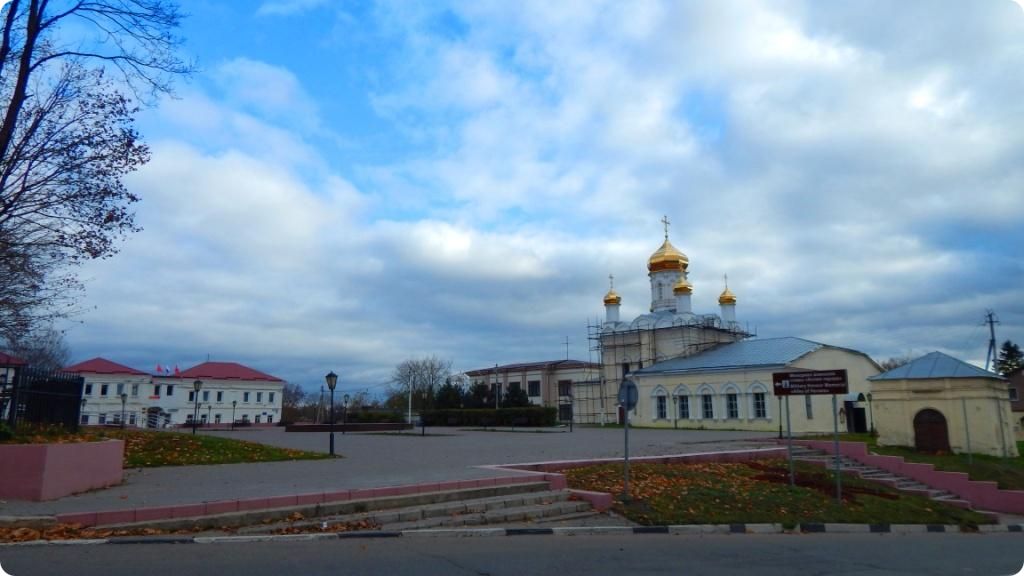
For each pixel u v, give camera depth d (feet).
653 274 205.36
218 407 257.96
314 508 39.09
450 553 32.40
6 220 55.11
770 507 53.06
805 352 154.92
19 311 61.41
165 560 28.48
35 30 53.47
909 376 101.04
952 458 91.04
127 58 55.52
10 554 28.73
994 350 190.29
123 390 236.63
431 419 197.47
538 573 28.78
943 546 43.78
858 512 56.13
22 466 39.73
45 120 55.31
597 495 48.24
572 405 212.84
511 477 49.93
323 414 295.07
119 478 48.14
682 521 46.32
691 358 178.91
